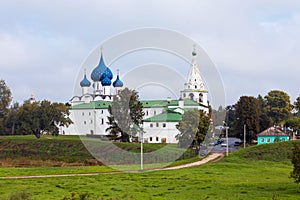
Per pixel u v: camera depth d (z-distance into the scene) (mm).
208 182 45250
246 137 111062
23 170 54469
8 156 85938
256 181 46531
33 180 45406
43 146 93938
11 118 131000
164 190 40281
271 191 39844
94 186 41906
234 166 60062
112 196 36875
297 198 35594
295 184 43906
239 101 112250
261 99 145875
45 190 39312
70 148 89562
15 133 128875
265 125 121875
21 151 93250
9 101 135000
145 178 47188
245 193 38750
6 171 53094
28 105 120938
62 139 96500
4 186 41219
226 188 41469
